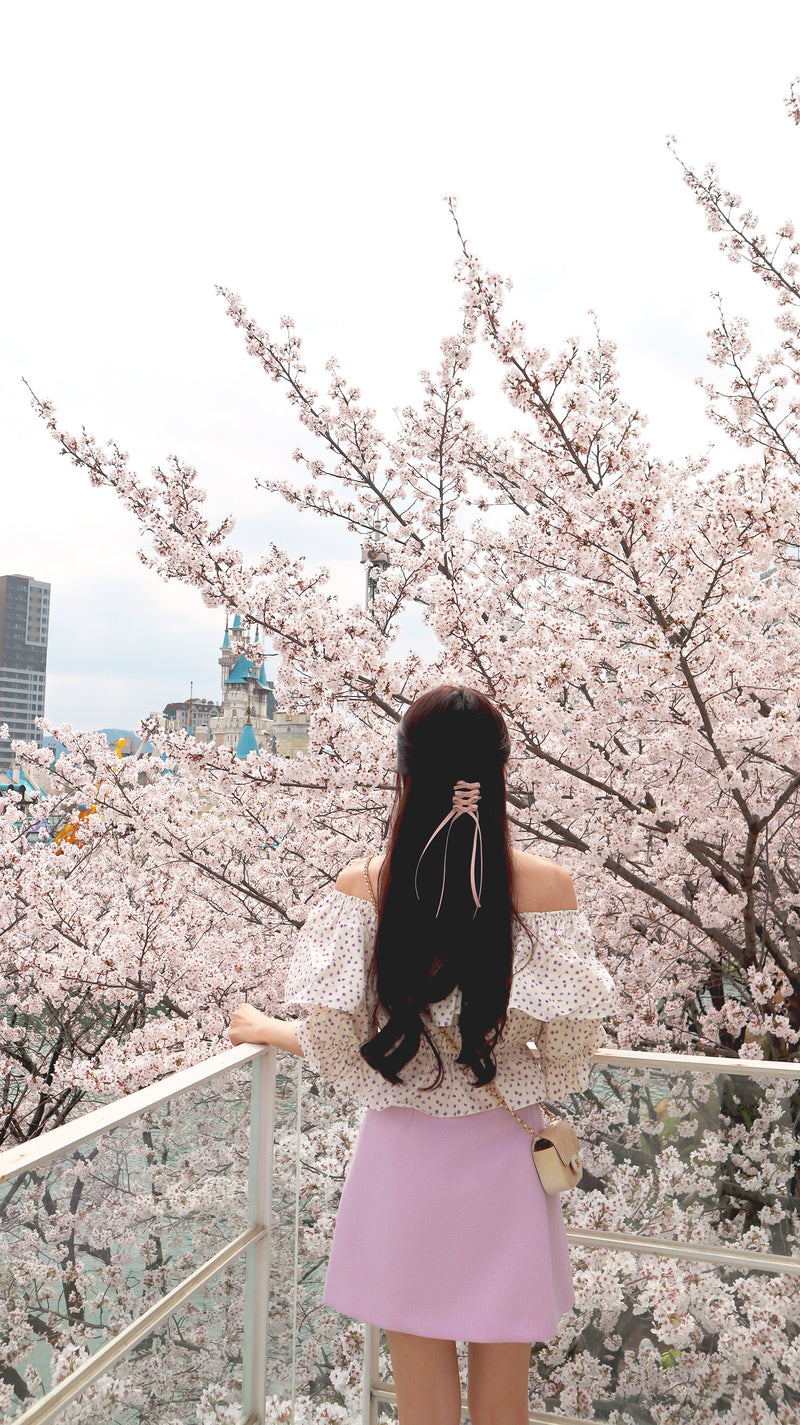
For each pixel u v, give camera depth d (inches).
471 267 216.1
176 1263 63.1
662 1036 204.2
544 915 62.2
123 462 216.8
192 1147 65.4
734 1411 72.8
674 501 222.1
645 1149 75.6
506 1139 61.6
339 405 296.0
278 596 202.8
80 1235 52.8
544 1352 78.7
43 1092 284.8
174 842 250.4
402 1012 58.8
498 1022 59.1
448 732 59.7
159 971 251.6
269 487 302.8
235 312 285.9
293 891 265.7
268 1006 247.3
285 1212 80.5
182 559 202.1
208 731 272.7
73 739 283.0
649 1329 75.7
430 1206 59.6
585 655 205.9
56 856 286.8
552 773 203.3
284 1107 80.7
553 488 263.1
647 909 233.0
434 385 294.4
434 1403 59.5
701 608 176.9
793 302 269.9
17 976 268.4
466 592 183.8
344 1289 61.5
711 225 266.1
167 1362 61.4
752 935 189.8
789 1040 197.2
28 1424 47.8
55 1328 50.4
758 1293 72.6
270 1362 77.1
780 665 220.8
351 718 211.0
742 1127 73.4
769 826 223.3
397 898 59.4
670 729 199.2
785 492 171.2
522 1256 58.9
